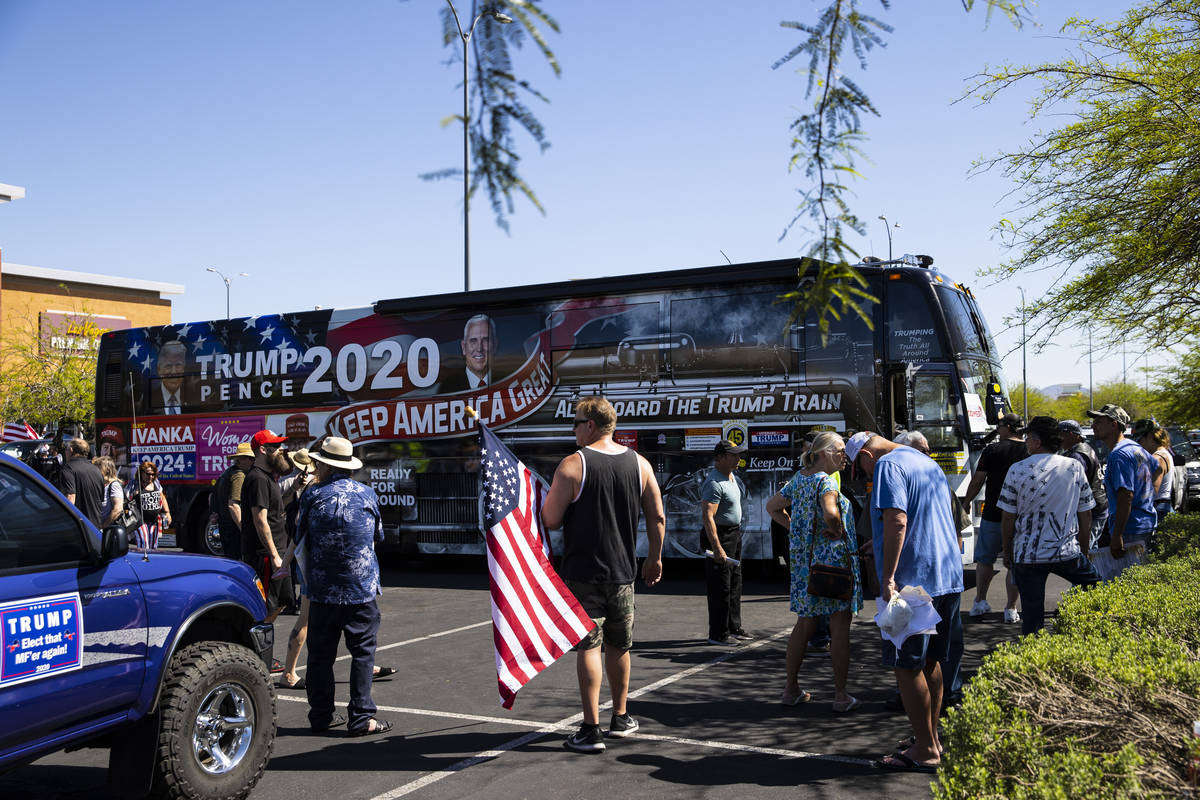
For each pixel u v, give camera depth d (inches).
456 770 209.9
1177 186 336.2
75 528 175.0
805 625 251.4
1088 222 354.6
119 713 176.6
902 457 207.5
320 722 242.7
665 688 278.1
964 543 443.5
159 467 655.8
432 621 409.4
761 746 221.6
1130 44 350.6
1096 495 350.0
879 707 253.8
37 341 1579.7
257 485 323.3
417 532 563.8
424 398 565.9
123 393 673.6
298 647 294.8
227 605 203.5
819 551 249.3
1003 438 365.7
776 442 470.3
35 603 162.7
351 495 243.8
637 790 193.8
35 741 162.2
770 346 474.9
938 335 447.2
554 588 225.8
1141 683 145.9
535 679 296.8
